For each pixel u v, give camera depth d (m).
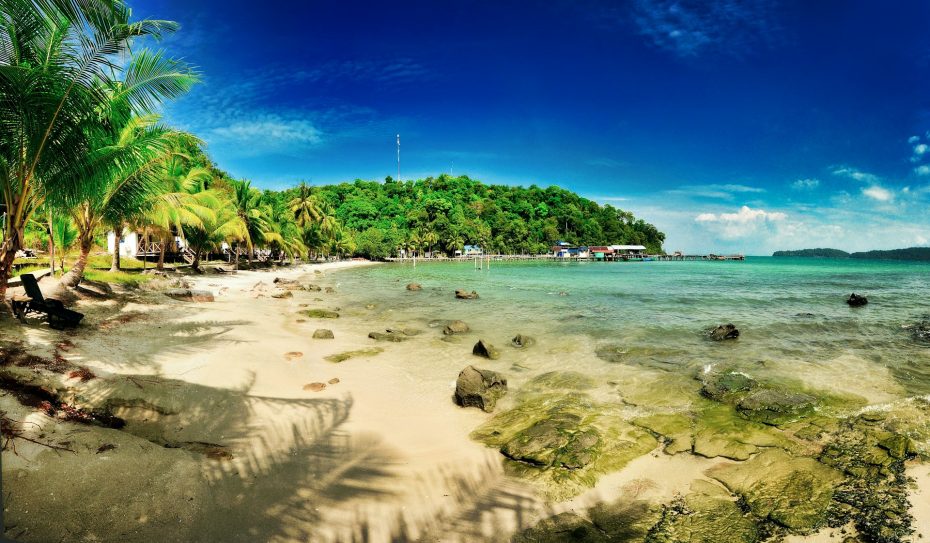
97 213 15.95
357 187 161.25
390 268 81.62
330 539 5.02
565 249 146.38
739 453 7.30
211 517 5.11
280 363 11.77
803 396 9.66
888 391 10.34
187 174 33.16
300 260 83.69
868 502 5.81
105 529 4.62
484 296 31.59
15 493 4.75
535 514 5.76
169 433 7.11
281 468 6.46
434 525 5.43
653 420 8.81
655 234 196.25
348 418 8.65
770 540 5.22
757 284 44.69
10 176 9.02
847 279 54.97
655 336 17.17
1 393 6.42
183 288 24.41
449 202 149.38
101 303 16.27
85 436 5.99
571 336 17.22
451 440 8.04
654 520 5.61
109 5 6.71
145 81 10.29
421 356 14.00
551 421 8.55
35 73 8.03
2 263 9.22
